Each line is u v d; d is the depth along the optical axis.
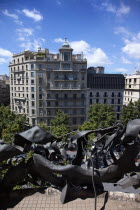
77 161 6.43
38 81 41.91
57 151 6.35
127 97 54.47
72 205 5.69
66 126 34.00
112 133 6.39
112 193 6.06
